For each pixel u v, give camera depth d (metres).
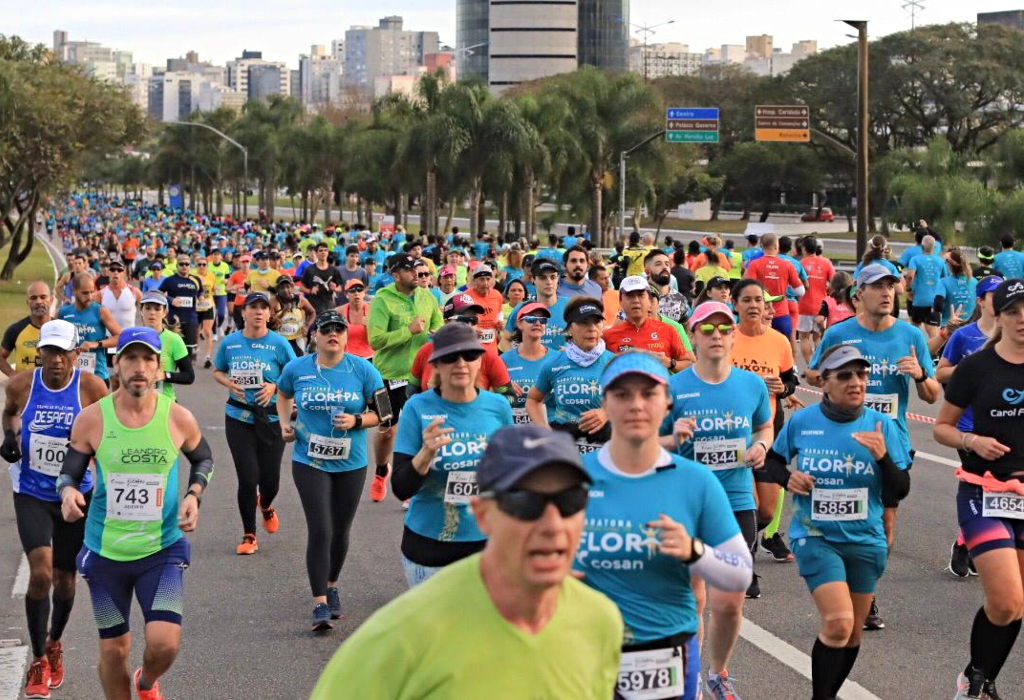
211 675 6.94
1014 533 6.40
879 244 18.59
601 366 7.94
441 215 115.88
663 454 4.62
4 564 9.42
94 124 48.56
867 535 6.06
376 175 69.38
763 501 8.85
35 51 51.28
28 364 10.46
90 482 6.83
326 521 7.85
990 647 6.22
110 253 41.50
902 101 85.69
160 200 144.50
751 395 6.86
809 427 6.16
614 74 59.69
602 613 3.14
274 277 21.69
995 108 86.12
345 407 7.95
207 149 118.19
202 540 10.13
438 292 16.92
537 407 8.08
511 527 2.90
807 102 89.62
